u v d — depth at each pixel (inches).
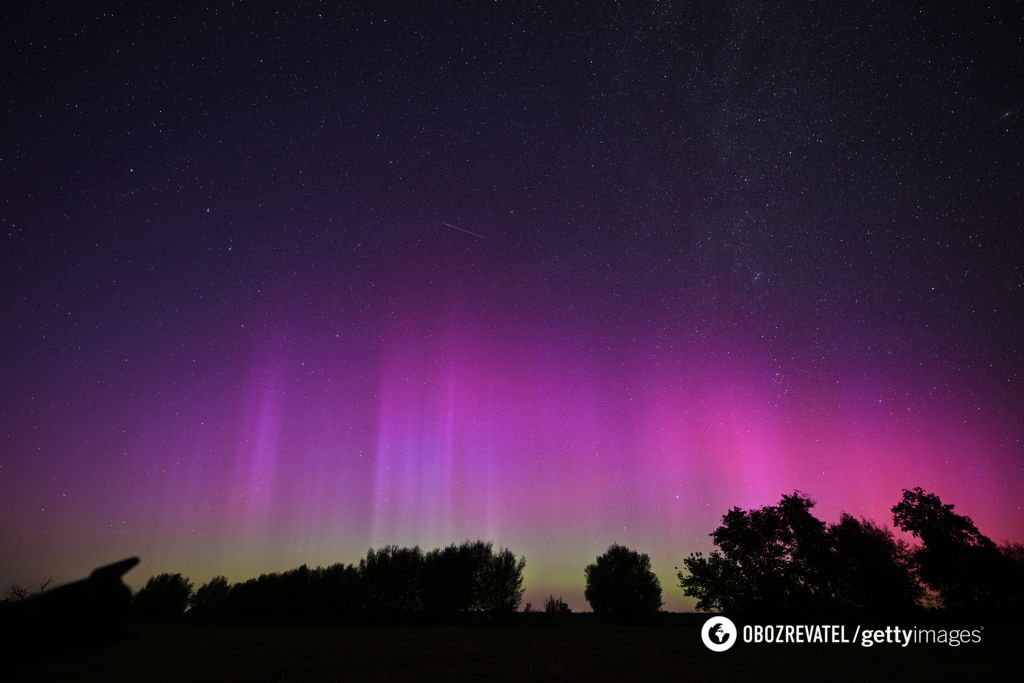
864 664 727.1
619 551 2194.9
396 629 1636.3
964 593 1344.7
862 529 1466.5
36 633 68.1
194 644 1059.3
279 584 2129.7
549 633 1417.3
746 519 1541.6
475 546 2178.9
